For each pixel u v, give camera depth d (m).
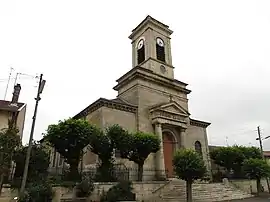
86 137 19.58
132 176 24.47
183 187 21.92
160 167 26.17
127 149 21.38
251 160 26.45
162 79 31.55
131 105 27.75
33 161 20.16
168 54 35.06
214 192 22.06
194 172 18.83
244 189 26.25
